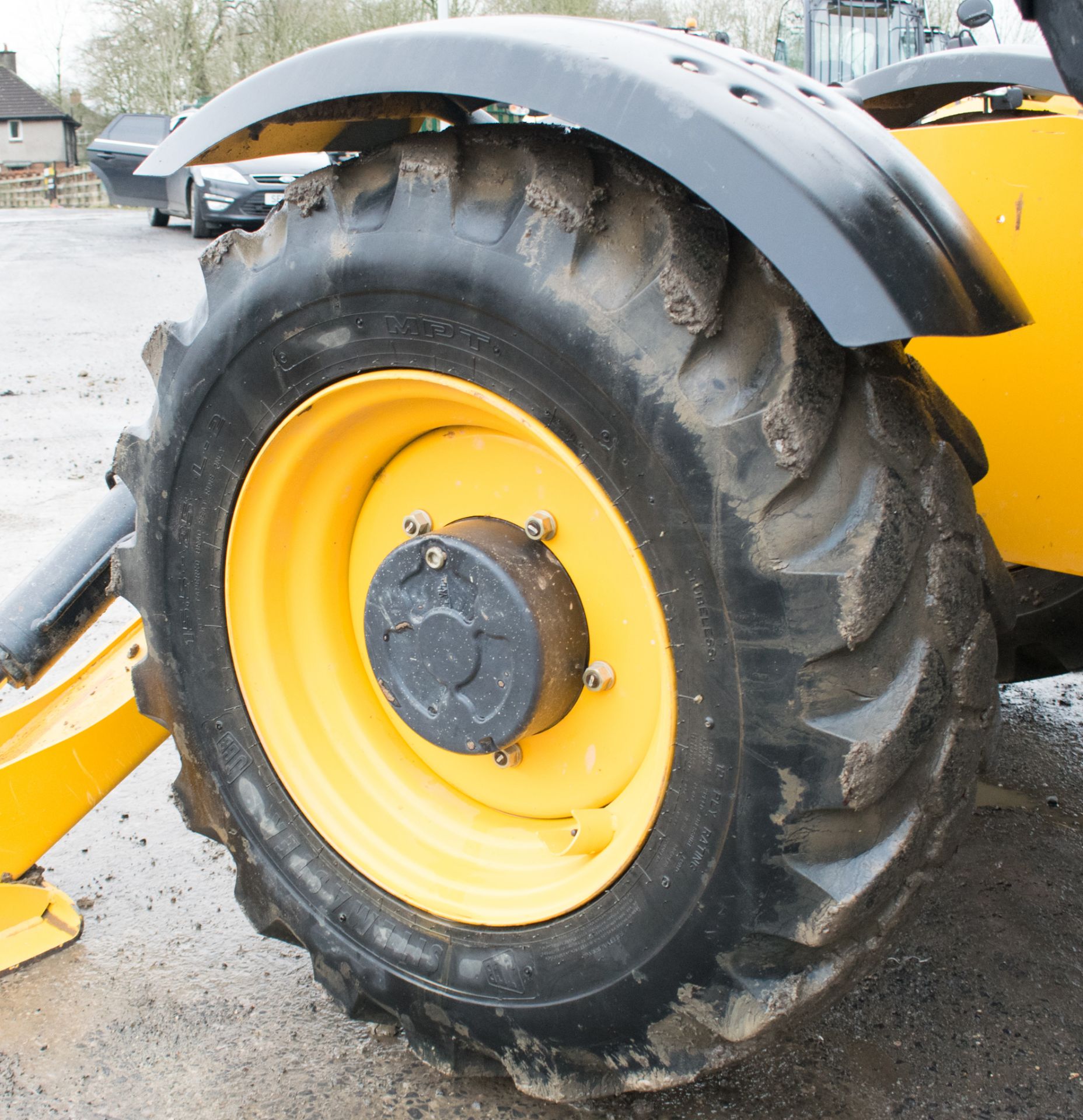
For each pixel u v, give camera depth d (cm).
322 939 173
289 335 152
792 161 115
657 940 137
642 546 129
